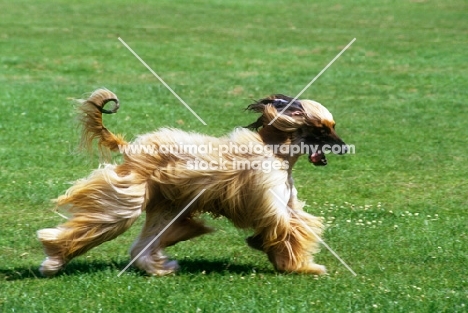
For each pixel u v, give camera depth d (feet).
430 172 48.21
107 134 29.50
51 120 58.59
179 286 27.55
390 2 144.46
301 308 25.31
